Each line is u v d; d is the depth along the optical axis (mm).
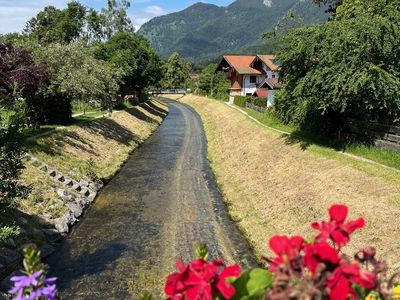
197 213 18562
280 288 2010
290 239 2248
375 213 12930
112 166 26578
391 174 15227
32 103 25922
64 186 19625
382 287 2262
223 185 22578
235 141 32062
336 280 1996
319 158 19234
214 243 15406
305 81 19641
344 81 18125
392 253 10984
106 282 12688
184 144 36000
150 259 14195
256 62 68312
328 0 33281
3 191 10781
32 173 18812
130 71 50281
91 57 33500
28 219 15422
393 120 19016
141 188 22469
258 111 43625
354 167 16703
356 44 18281
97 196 21078
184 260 14086
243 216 17641
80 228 16859
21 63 24141
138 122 43969
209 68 92125
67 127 28641
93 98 32531
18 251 13109
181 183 23406
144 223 17422
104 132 32500
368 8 20328
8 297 10180
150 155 31266
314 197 15852
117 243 15469
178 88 124438
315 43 19484
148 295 2547
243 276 2377
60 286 12453
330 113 22312
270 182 19844
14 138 10789
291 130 28219
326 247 2045
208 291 2162
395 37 18016
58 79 27703
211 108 61438
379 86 17641
